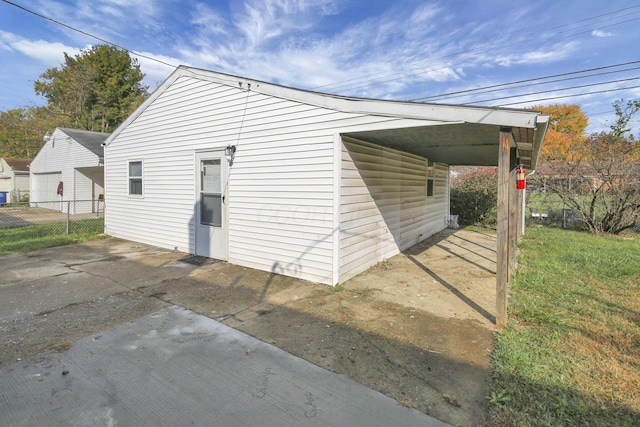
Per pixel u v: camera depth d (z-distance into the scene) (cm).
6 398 221
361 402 220
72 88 2739
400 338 317
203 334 322
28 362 267
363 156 541
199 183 654
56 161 1700
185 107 669
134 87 3077
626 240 909
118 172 866
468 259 677
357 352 289
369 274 548
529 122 319
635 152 1034
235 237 598
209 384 239
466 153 728
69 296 430
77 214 1543
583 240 900
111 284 483
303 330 333
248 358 277
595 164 1040
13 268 573
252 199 565
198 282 495
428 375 253
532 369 258
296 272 518
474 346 301
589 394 229
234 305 402
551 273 552
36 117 2870
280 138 520
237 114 577
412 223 815
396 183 693
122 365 264
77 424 198
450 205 1377
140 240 812
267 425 199
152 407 214
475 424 200
